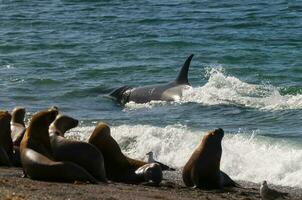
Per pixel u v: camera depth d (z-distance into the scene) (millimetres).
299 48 75188
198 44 79250
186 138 41562
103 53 75812
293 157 36812
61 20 98625
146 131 42562
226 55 72562
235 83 57656
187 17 96625
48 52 77312
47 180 30531
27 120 48875
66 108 53781
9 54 76938
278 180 35562
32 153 31109
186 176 32812
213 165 32500
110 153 33594
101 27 91938
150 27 90500
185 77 57156
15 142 37469
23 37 86938
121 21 95625
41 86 61625
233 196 30297
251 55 72312
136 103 55500
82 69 68125
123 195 27438
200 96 54531
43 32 90062
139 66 68688
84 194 26656
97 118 50062
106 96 58062
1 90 59875
